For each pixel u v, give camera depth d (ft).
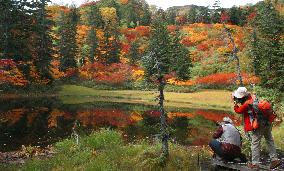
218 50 252.83
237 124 70.28
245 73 171.83
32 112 112.88
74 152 44.04
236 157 29.09
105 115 109.70
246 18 322.75
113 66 234.99
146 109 132.87
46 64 187.11
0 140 64.59
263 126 27.50
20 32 185.26
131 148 41.52
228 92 178.50
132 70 223.51
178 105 151.74
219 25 310.24
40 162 38.45
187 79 204.13
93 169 33.30
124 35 345.10
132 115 111.55
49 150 50.90
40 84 182.09
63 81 212.43
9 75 158.81
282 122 61.62
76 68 228.63
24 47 179.32
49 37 191.42
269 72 118.01
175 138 69.92
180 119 104.99
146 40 306.14
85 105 142.61
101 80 209.56
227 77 189.98
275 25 150.20
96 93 188.55
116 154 39.19
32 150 49.32
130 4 497.46
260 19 215.31
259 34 195.21
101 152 41.70
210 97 169.17
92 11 389.60
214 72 224.74
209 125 91.56
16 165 39.78
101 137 48.37
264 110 27.09
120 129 80.79
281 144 42.93
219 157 29.76
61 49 225.35
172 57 201.36
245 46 208.95
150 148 38.06
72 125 85.20
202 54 260.21
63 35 228.63
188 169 31.40
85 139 49.47
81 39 302.04
